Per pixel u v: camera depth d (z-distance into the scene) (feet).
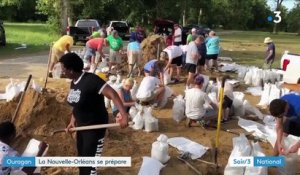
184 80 45.68
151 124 27.02
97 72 38.55
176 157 22.84
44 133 22.65
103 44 48.34
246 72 48.08
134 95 33.42
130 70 46.96
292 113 19.15
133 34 71.61
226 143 25.88
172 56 44.24
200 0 198.18
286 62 39.01
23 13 240.73
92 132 16.52
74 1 127.24
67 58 16.10
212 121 29.35
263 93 36.91
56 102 24.32
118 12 144.87
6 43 87.10
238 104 31.32
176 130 27.99
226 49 99.14
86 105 16.30
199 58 44.39
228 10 277.23
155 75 35.73
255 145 20.66
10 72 48.80
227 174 20.07
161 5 143.43
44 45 87.25
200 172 21.27
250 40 144.05
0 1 159.43
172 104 34.42
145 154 23.24
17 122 23.50
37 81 41.39
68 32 91.71
